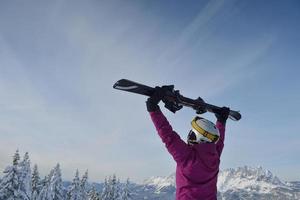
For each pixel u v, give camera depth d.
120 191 62.84
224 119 4.83
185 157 3.80
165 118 3.85
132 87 3.72
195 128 3.97
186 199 3.80
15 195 38.12
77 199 57.62
